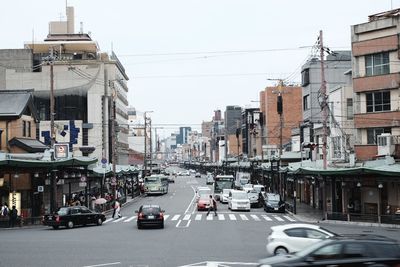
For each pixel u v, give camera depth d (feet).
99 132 294.87
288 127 328.49
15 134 162.50
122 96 361.30
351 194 152.56
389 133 152.25
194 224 128.77
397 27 151.84
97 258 73.56
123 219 149.28
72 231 114.42
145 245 87.81
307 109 232.32
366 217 132.57
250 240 94.12
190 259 71.82
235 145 531.09
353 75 160.97
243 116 450.71
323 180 144.05
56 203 144.36
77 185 192.24
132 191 245.04
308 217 150.00
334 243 51.80
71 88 298.97
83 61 303.07
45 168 136.98
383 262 50.93
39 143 173.78
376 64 156.35
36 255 77.15
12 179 147.43
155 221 117.39
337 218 138.10
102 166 190.80
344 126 171.01
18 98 170.30
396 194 135.13
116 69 323.98
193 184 396.78
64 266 67.10
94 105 297.74
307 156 221.25
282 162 234.38
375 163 142.31
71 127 230.89
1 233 112.47
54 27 343.46
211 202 159.74
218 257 73.61
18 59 309.22
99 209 159.02
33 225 131.23
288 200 226.99
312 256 51.24
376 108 156.66
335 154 174.09
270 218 148.25
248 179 300.61
